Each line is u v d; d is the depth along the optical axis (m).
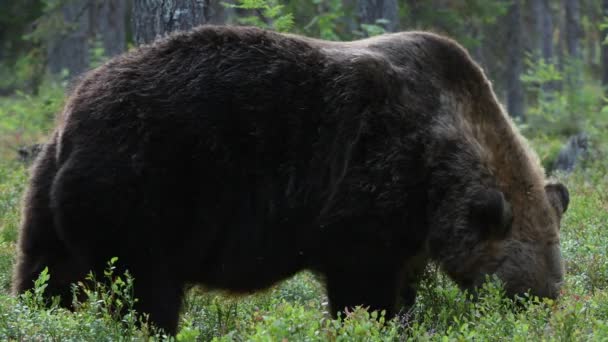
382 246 11.03
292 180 10.85
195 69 10.69
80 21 51.84
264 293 11.70
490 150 11.20
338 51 11.24
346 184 10.88
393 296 11.23
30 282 10.62
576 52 63.56
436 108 11.10
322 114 10.91
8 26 34.94
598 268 13.43
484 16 38.47
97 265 10.20
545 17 64.00
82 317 9.67
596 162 24.66
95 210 10.03
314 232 11.02
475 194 10.77
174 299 10.52
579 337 9.19
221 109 10.59
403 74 11.09
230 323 11.12
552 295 10.87
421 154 10.90
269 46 11.01
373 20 28.28
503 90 56.41
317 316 10.34
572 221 16.64
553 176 23.42
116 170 10.07
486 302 10.17
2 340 9.22
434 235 11.03
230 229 10.73
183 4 17.23
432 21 34.78
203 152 10.45
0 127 36.94
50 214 10.41
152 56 10.76
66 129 10.31
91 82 10.66
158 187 10.23
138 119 10.27
